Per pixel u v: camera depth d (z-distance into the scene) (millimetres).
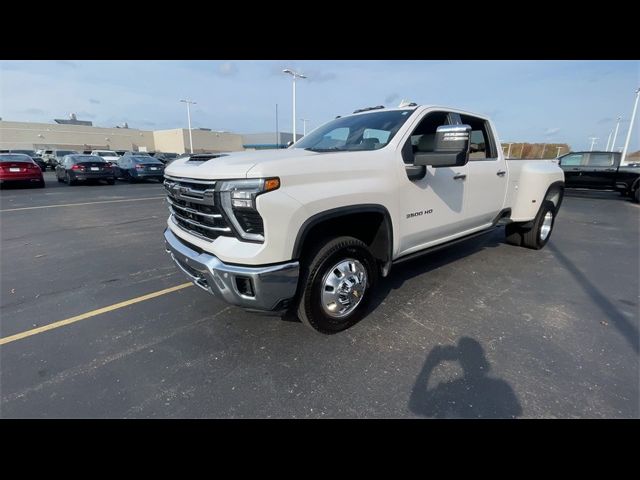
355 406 2176
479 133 4328
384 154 2961
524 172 5031
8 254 5328
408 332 3025
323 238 2734
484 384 2363
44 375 2457
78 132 63875
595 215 9773
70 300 3674
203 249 2523
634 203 12453
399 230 3135
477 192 4098
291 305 2631
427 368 2533
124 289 3967
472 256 5336
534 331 3057
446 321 3227
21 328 3100
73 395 2268
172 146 69688
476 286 4082
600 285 4168
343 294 2826
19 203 10602
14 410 2139
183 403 2203
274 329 3072
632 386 2344
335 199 2512
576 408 2148
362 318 3219
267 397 2254
